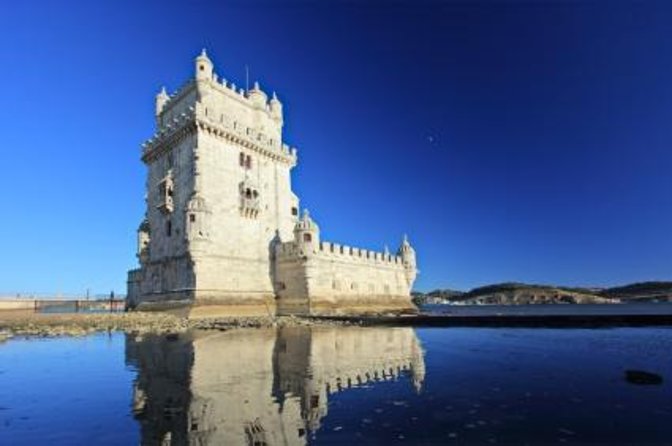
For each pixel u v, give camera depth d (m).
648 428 9.88
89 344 26.36
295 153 60.28
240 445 8.95
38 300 96.75
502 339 27.58
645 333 31.09
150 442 9.12
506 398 12.54
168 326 36.69
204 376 15.73
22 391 13.82
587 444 8.94
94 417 10.91
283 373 16.17
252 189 52.06
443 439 9.26
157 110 60.31
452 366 17.58
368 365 17.77
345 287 56.44
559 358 19.77
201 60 51.44
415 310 69.81
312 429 9.91
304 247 50.91
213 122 48.72
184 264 47.12
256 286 51.09
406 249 72.12
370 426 10.11
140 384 14.65
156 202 54.50
